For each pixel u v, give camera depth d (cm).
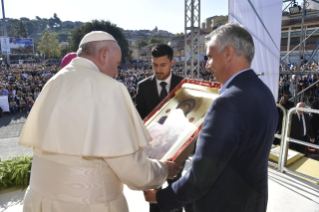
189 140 121
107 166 114
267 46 371
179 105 150
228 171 104
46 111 114
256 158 105
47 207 112
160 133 144
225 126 93
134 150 107
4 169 259
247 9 369
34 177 119
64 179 109
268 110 104
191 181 102
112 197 116
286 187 261
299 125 446
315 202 231
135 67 4231
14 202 236
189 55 788
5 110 1177
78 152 105
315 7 1923
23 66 3375
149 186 116
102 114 106
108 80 114
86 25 4600
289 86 1113
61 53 6172
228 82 106
